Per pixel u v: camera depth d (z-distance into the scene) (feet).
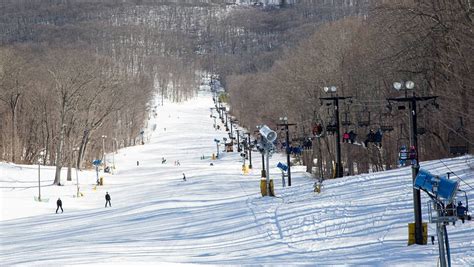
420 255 80.43
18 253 116.67
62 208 224.94
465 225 94.79
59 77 342.23
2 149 396.78
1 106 407.44
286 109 340.39
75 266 83.61
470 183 123.44
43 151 439.63
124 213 183.93
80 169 383.65
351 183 156.56
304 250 94.17
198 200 197.36
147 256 96.84
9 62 403.34
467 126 165.37
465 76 155.84
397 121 222.48
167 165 450.71
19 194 275.18
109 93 411.54
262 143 169.48
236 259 89.35
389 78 216.74
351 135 178.81
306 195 153.07
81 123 371.35
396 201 120.57
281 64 453.17
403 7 175.42
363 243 94.02
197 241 114.73
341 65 270.87
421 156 212.23
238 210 147.33
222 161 468.75
